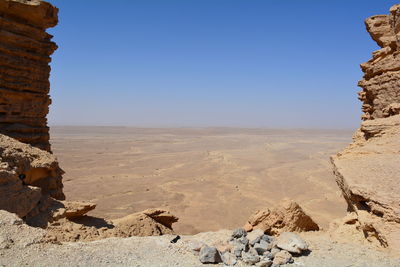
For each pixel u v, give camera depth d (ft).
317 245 39.63
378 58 79.10
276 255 35.12
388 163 50.11
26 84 76.84
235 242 38.96
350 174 50.42
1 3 72.38
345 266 33.24
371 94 78.79
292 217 48.29
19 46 75.82
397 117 62.18
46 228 51.21
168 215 77.51
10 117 73.82
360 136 69.87
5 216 39.45
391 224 37.81
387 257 34.50
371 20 81.41
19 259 32.19
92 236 54.90
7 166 52.11
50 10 80.94
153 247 39.11
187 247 39.34
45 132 84.07
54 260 32.99
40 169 63.67
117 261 34.24
